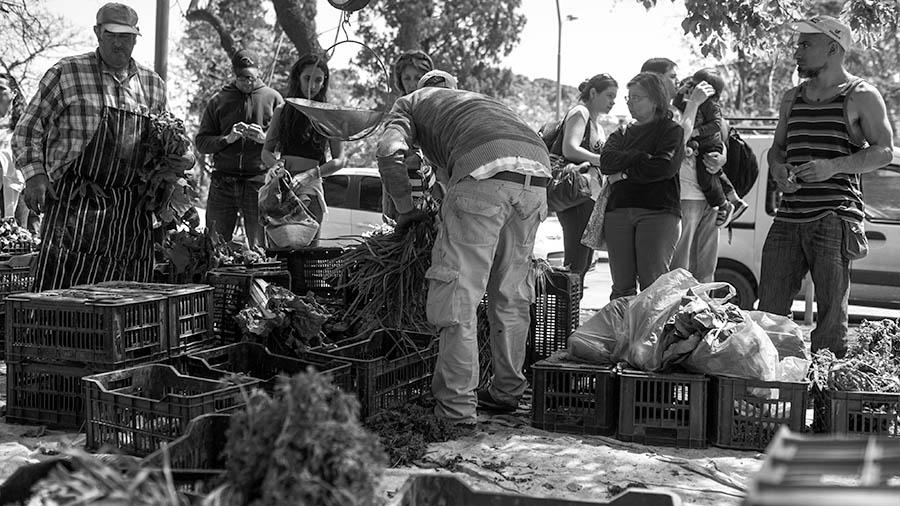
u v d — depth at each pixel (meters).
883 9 8.71
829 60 5.58
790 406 4.46
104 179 5.61
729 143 7.44
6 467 3.79
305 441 1.82
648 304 4.88
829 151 5.59
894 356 5.35
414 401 5.06
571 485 3.93
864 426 4.43
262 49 29.22
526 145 4.68
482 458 4.29
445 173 5.28
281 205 6.32
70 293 4.68
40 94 5.45
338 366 4.68
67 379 4.55
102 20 5.48
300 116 6.77
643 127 5.68
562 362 4.95
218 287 5.53
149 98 5.79
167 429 3.89
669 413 4.59
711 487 3.93
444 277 4.64
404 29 37.41
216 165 7.88
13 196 9.34
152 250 5.91
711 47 8.98
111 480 1.69
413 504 2.23
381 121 5.09
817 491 1.25
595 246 6.20
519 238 4.93
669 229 5.72
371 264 5.50
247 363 4.89
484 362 5.73
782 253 5.86
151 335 4.63
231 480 1.90
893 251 9.71
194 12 17.72
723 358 4.53
